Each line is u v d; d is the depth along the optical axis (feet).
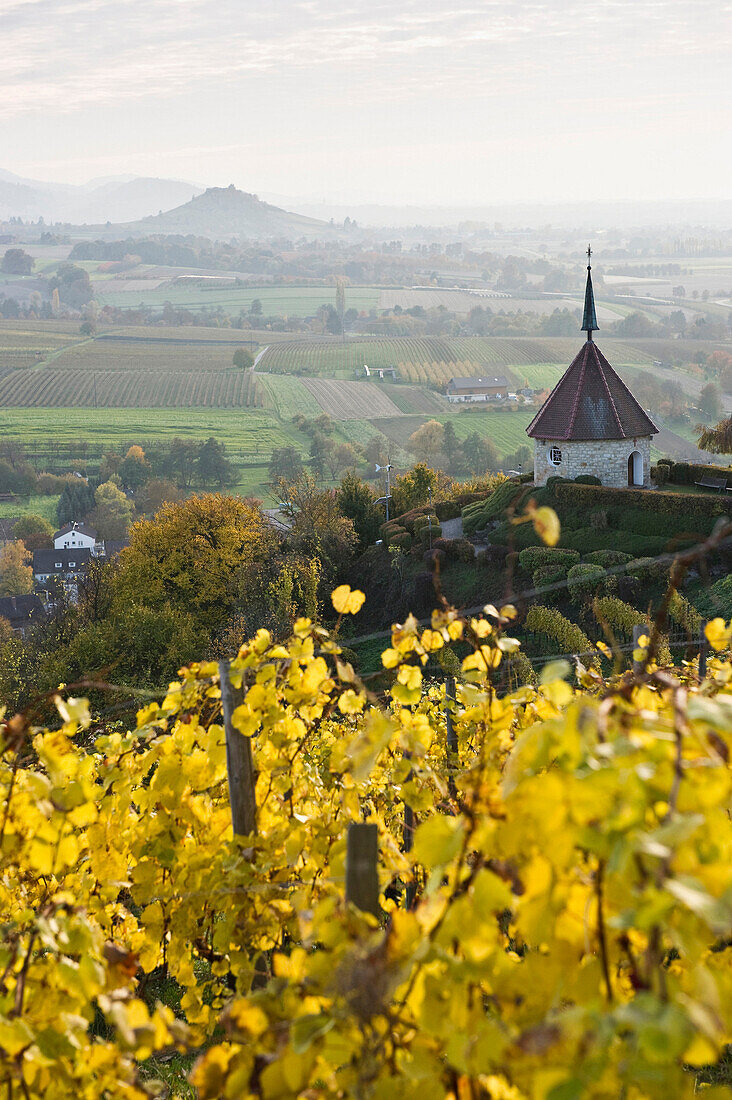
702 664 21.34
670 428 540.11
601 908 6.08
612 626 96.99
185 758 15.78
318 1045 7.16
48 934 9.08
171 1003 21.43
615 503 127.54
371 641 129.29
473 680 14.57
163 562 147.43
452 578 127.95
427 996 6.70
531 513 6.95
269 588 133.90
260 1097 7.79
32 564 331.98
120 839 15.57
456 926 6.55
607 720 6.34
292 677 15.96
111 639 116.57
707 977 5.11
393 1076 7.18
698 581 104.47
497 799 7.08
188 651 117.08
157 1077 17.75
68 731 12.95
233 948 14.42
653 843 5.25
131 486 447.01
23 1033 8.07
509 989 6.45
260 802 16.42
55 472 479.41
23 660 119.03
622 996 7.06
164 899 15.17
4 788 13.07
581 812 5.69
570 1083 5.34
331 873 12.06
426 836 7.12
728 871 5.39
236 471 458.50
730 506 116.57
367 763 8.84
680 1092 5.32
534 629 100.12
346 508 157.28
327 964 7.80
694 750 6.08
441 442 484.33
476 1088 7.09
